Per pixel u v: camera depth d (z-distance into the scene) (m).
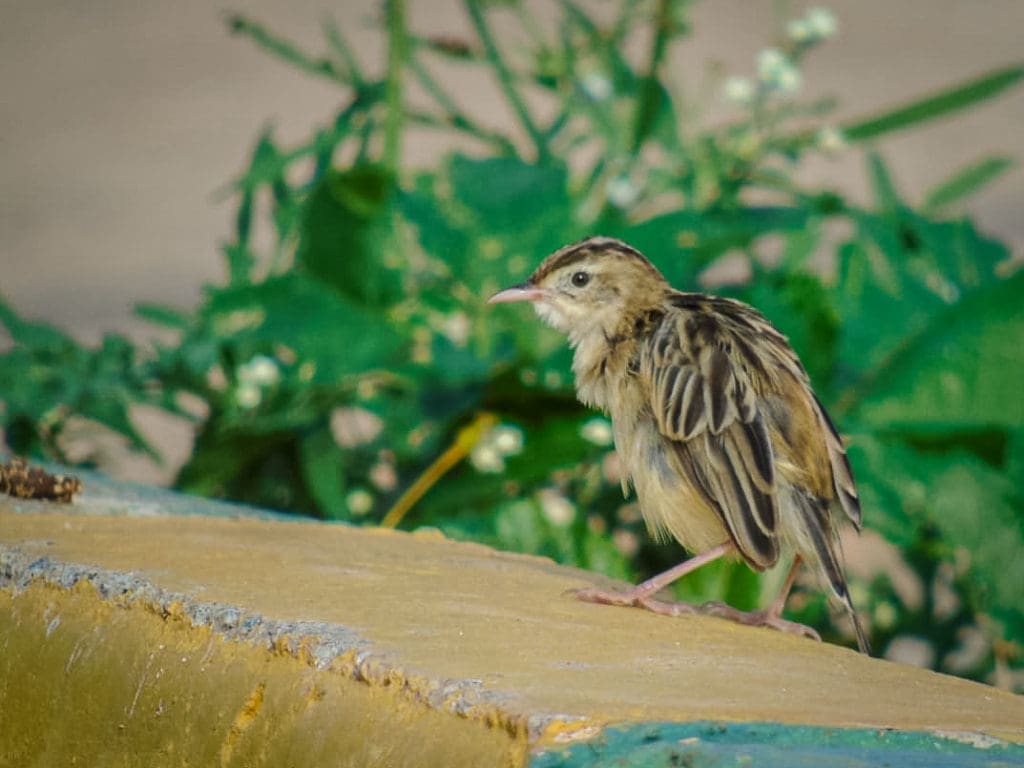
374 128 14.96
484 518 12.69
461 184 13.43
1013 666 12.05
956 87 13.91
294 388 13.27
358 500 13.11
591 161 17.88
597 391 10.12
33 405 13.16
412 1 25.20
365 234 13.12
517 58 15.24
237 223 14.58
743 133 14.09
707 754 5.07
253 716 6.16
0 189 22.81
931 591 12.55
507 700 5.46
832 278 13.29
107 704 6.68
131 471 15.41
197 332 13.45
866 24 26.02
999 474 12.11
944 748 5.23
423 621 6.62
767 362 9.27
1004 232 20.05
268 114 24.39
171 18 27.97
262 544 8.23
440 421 12.74
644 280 10.35
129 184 22.84
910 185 21.20
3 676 7.16
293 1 26.58
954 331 12.34
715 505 9.04
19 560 7.52
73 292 19.86
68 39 27.06
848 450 12.32
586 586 8.02
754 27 24.64
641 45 16.92
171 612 6.72
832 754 5.13
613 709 5.42
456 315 13.19
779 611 8.99
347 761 5.70
